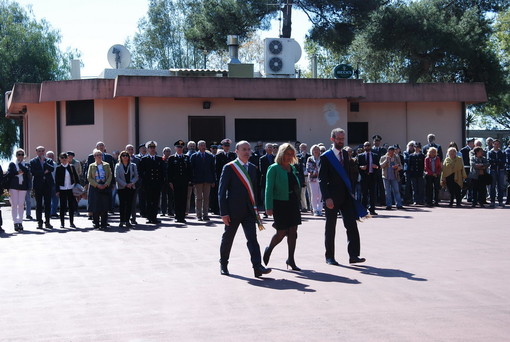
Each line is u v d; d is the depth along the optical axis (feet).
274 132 76.23
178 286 27.99
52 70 151.43
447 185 67.05
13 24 148.15
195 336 20.29
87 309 24.23
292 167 31.76
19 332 21.33
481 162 66.18
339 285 27.50
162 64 199.62
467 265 31.65
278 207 30.96
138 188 54.85
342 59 158.61
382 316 22.25
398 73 125.49
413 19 111.75
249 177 30.60
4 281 30.09
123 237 45.55
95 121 76.43
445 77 120.06
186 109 74.08
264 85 73.20
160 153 73.67
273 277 29.63
